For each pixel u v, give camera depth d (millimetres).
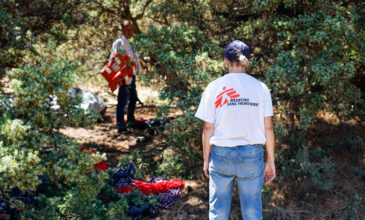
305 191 4426
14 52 4859
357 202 4145
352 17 4512
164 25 5961
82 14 6176
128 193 4141
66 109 3445
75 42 7008
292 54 4301
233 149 2602
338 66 4102
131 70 5988
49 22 5785
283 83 4316
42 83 3262
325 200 4328
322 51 4348
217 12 5168
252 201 2670
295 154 4969
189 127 4398
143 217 3955
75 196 3336
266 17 4664
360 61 4699
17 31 4781
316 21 4461
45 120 3309
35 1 5391
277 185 4543
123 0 6391
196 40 4680
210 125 2686
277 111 4715
